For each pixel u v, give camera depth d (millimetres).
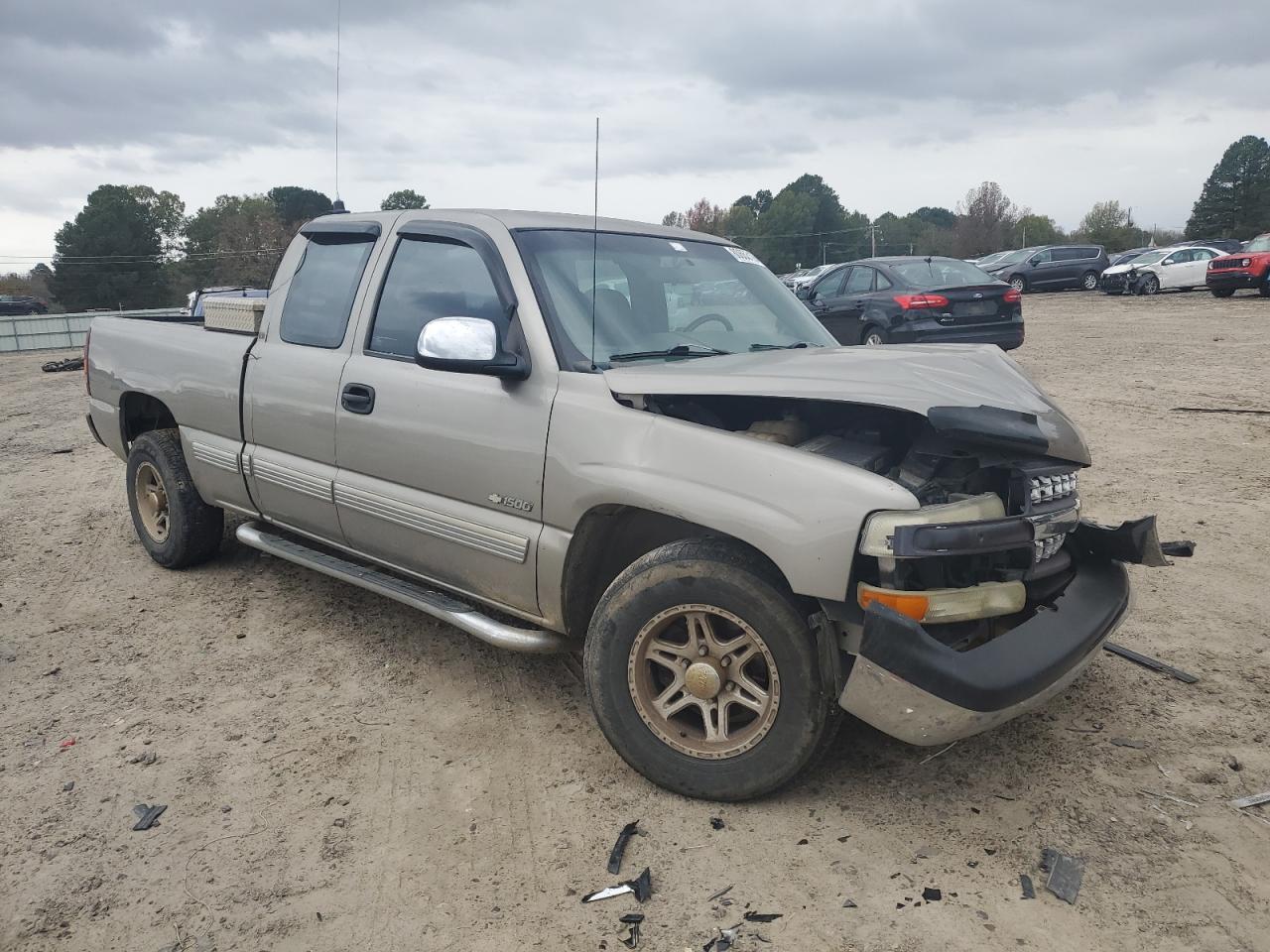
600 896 2562
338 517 4039
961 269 11789
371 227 4105
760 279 4293
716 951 2352
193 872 2717
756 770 2857
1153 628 4234
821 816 2893
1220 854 2670
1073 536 3271
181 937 2455
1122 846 2717
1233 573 4844
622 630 2998
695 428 2906
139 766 3293
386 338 3859
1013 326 11406
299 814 2982
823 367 3072
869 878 2605
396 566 3910
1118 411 9344
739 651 2885
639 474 2951
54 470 8711
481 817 2945
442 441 3521
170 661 4152
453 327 3178
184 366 4816
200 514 5102
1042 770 3123
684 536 3289
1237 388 10336
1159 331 16672
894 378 2912
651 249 3939
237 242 78625
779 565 2678
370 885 2645
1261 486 6422
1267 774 3064
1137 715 3465
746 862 2688
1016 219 106750
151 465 5250
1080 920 2418
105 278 91562
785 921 2445
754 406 3354
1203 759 3166
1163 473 6863
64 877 2707
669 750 2988
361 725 3549
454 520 3518
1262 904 2463
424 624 4508
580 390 3156
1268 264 22000
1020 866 2643
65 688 3924
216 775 3221
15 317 30750
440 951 2387
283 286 4441
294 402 4148
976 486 2914
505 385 3338
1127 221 104250
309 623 4551
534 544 3268
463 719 3578
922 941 2361
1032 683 2635
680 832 2838
